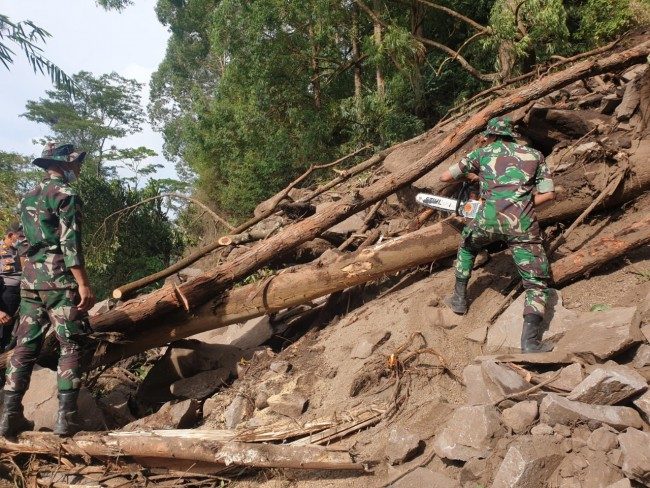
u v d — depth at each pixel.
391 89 12.79
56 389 4.42
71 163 4.20
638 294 3.47
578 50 10.70
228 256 6.86
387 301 4.59
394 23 12.39
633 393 2.66
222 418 4.17
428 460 2.95
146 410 4.95
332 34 14.34
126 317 4.62
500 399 3.01
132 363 5.95
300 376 4.12
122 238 12.23
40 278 3.96
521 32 10.89
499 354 3.46
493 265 4.36
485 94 7.86
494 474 2.64
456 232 4.40
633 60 4.94
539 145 5.56
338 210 4.82
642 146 4.40
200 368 4.90
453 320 3.97
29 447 3.96
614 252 3.73
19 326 4.07
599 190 4.36
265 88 14.66
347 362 4.04
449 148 4.84
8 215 10.61
